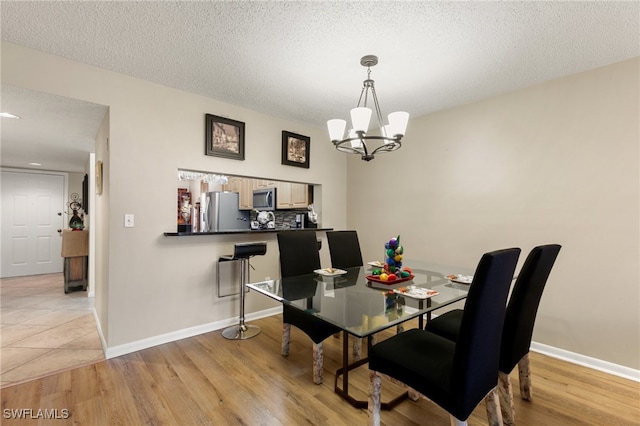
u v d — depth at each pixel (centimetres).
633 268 216
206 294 293
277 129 346
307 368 224
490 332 127
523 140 266
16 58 201
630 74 218
